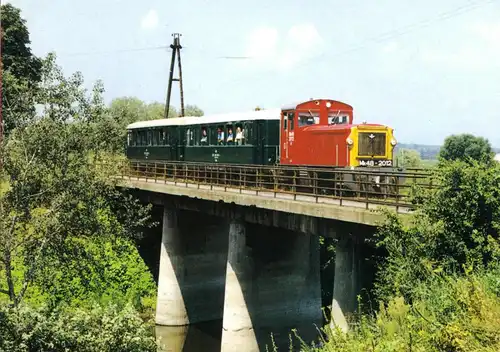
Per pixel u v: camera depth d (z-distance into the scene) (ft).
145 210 74.64
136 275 110.93
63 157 59.62
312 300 91.30
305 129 76.43
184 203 94.58
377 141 67.56
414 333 35.09
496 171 43.62
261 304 84.58
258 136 86.33
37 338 46.34
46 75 60.34
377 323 40.96
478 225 43.24
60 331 47.37
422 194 46.60
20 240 59.88
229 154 93.91
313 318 91.25
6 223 56.03
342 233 57.06
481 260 41.29
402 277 44.06
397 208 48.42
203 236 107.24
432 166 52.19
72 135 59.98
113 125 65.51
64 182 59.26
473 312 33.45
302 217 63.93
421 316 36.60
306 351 46.14
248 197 69.15
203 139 103.19
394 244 45.65
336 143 68.85
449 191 44.04
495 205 42.86
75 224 61.21
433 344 33.14
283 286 87.30
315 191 58.70
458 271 42.19
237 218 79.41
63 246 60.08
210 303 108.27
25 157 58.54
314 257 91.86
